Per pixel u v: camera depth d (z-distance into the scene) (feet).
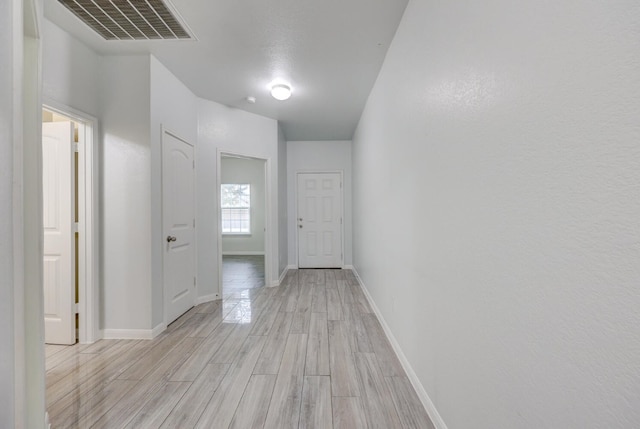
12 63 3.33
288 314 11.07
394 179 8.14
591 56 2.16
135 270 9.00
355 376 6.81
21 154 3.49
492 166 3.45
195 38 8.21
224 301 12.74
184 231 11.16
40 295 4.52
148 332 8.95
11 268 3.28
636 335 1.88
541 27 2.65
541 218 2.68
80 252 8.75
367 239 13.08
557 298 2.50
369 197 12.42
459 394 4.32
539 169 2.70
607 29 2.05
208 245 12.71
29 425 4.41
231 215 28.96
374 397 6.03
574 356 2.33
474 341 3.89
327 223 19.74
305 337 8.98
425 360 5.70
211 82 10.99
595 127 2.14
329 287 15.08
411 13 6.59
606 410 2.08
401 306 7.44
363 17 7.31
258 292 14.17
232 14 7.18
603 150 2.09
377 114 10.55
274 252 15.44
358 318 10.62
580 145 2.26
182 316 10.87
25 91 4.44
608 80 2.05
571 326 2.36
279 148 16.38
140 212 9.00
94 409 5.70
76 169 8.84
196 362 7.48
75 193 8.79
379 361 7.51
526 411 2.89
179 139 10.78
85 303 8.75
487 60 3.54
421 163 5.91
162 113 9.66
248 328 9.73
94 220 8.82
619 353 1.99
